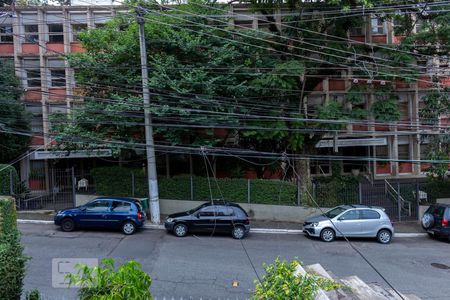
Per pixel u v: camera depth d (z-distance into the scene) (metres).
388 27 26.72
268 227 19.45
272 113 19.73
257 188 21.20
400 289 11.46
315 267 7.34
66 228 17.31
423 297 10.87
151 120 18.61
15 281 6.47
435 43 20.02
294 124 19.84
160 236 17.12
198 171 25.23
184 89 17.88
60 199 22.61
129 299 4.33
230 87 18.67
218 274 12.27
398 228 20.03
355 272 12.96
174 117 18.30
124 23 20.52
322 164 29.58
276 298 4.90
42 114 26.58
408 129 27.48
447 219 17.23
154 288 10.97
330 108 19.55
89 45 19.84
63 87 24.50
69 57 19.11
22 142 24.97
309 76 20.27
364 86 20.34
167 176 22.27
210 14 19.75
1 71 23.17
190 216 17.22
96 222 17.27
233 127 17.83
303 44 20.17
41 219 19.50
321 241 17.17
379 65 18.64
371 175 28.89
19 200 21.55
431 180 22.97
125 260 13.42
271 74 18.58
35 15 26.73
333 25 19.98
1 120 22.95
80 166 28.47
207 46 19.36
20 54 26.59
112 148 19.59
